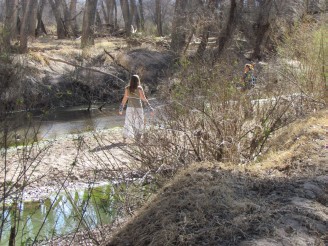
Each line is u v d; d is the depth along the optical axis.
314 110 8.95
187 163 6.34
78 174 8.60
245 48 24.31
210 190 4.72
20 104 4.58
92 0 27.05
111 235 4.99
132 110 10.12
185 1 25.28
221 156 6.46
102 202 6.75
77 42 30.47
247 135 7.03
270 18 21.80
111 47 27.80
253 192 4.94
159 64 24.59
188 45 22.23
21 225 6.32
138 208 5.36
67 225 6.30
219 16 23.69
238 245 3.85
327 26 11.38
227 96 6.97
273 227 4.09
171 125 6.88
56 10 34.94
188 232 4.12
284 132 7.61
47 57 22.53
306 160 5.89
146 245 4.19
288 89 9.45
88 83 22.08
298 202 4.60
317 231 4.09
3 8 19.66
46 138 12.27
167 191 5.01
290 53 11.04
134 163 7.02
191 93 7.11
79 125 15.75
